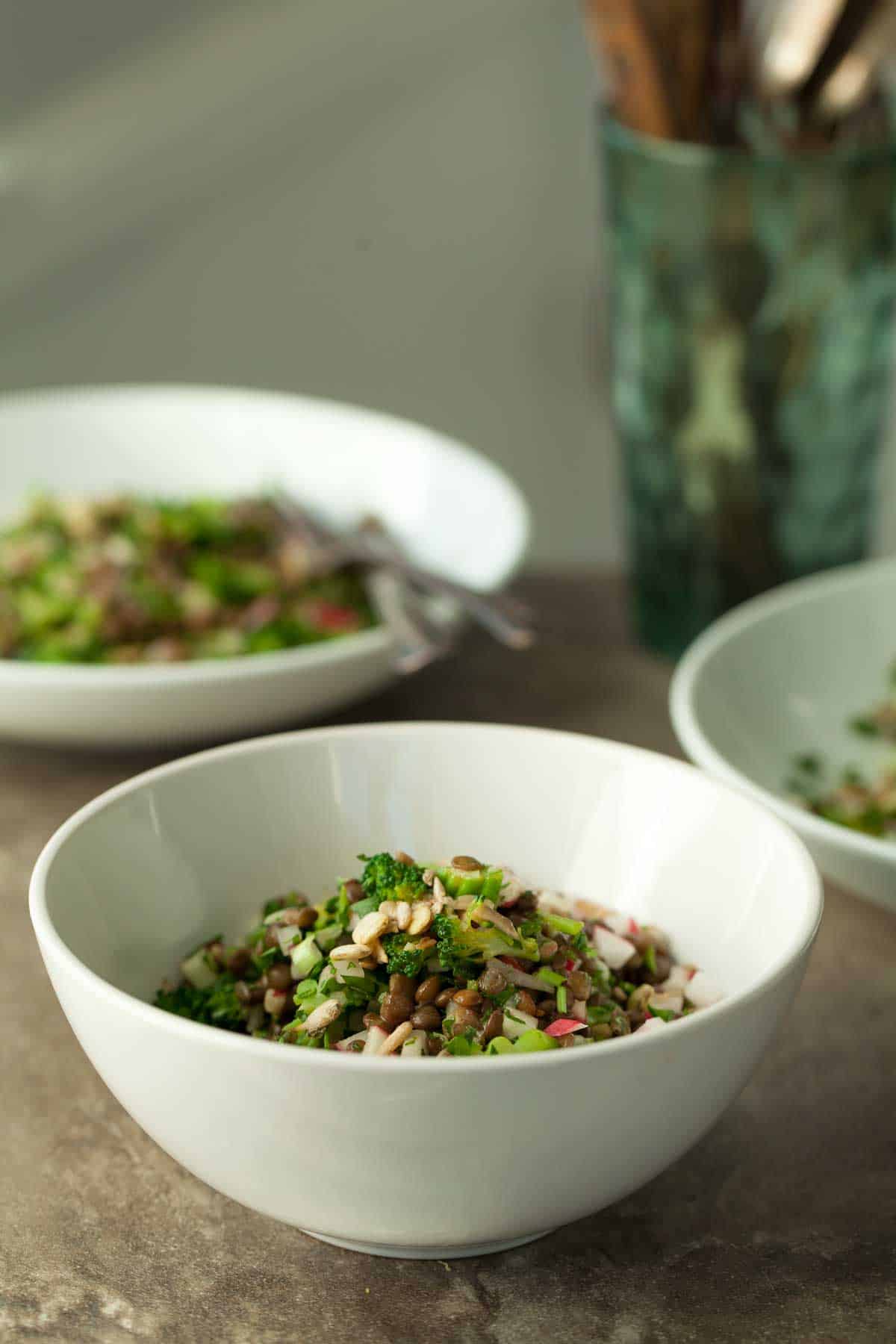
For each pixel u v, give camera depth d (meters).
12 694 0.69
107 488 0.92
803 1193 0.57
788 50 0.75
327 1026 0.53
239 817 0.59
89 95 1.20
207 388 1.31
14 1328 0.53
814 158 0.74
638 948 0.57
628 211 0.77
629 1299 0.54
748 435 0.78
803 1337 0.53
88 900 0.56
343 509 0.90
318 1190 0.51
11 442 0.91
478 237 1.25
